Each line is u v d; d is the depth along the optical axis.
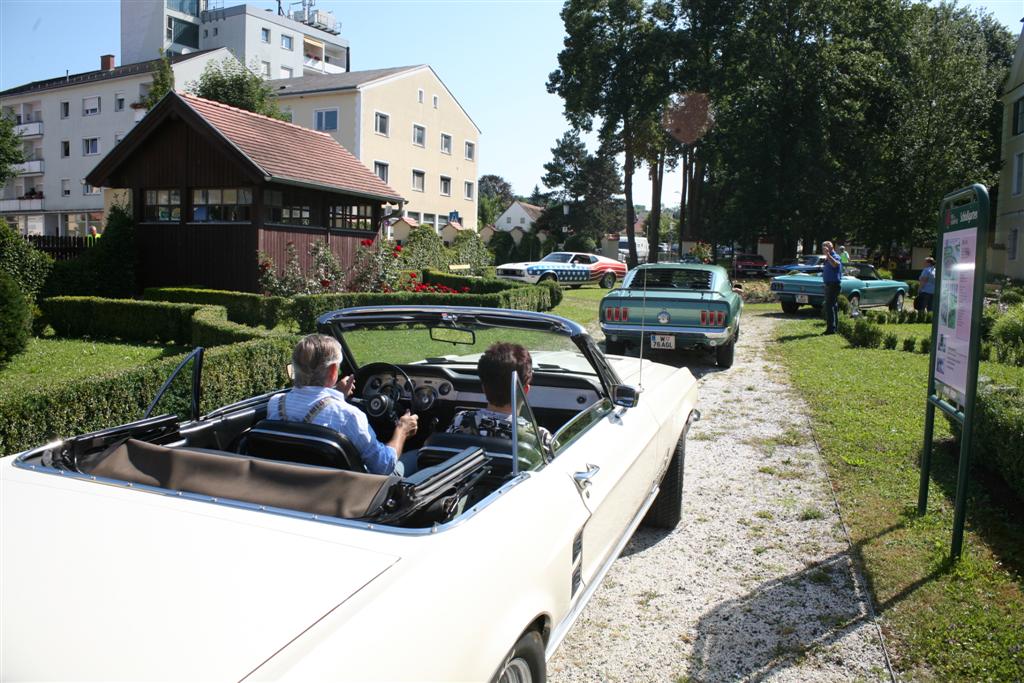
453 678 1.82
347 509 2.17
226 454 2.49
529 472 2.74
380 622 1.71
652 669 3.31
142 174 18.59
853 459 6.21
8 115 34.59
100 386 5.70
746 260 41.16
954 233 4.38
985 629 3.46
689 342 10.42
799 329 16.16
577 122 46.84
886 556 4.30
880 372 10.33
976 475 5.72
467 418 3.03
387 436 4.05
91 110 50.41
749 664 3.33
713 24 40.97
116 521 2.07
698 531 4.86
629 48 43.03
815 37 40.59
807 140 41.66
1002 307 17.19
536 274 28.98
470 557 2.09
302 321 14.04
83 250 20.12
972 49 42.91
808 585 4.05
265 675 1.49
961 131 38.91
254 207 17.22
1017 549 4.33
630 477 3.66
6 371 9.78
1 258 14.99
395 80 42.47
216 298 15.58
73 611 1.66
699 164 50.44
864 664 3.29
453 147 48.12
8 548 1.92
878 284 20.61
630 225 45.75
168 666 1.51
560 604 2.64
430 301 15.35
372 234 21.30
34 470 2.47
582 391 4.23
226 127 18.17
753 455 6.48
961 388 4.18
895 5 41.88
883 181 40.84
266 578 1.82
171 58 47.72
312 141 21.00
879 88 42.53
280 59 70.50
